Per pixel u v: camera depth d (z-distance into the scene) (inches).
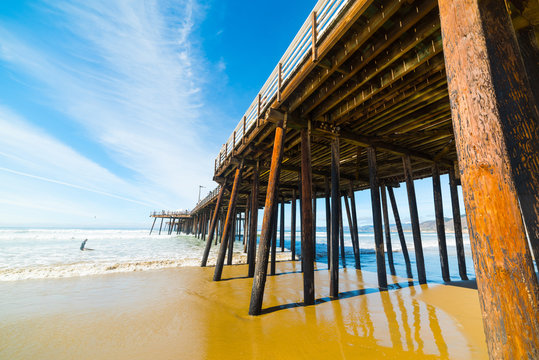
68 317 171.3
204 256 393.7
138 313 179.6
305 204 210.8
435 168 307.4
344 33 137.9
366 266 436.8
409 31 138.2
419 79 166.1
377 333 142.1
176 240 1192.8
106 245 820.6
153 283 274.2
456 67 60.1
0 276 292.5
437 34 138.3
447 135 245.4
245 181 499.5
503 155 48.8
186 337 139.9
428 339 133.8
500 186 48.4
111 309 188.1
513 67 64.4
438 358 113.7
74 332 147.0
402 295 222.7
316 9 167.0
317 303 201.2
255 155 340.8
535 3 95.7
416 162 342.3
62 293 230.7
